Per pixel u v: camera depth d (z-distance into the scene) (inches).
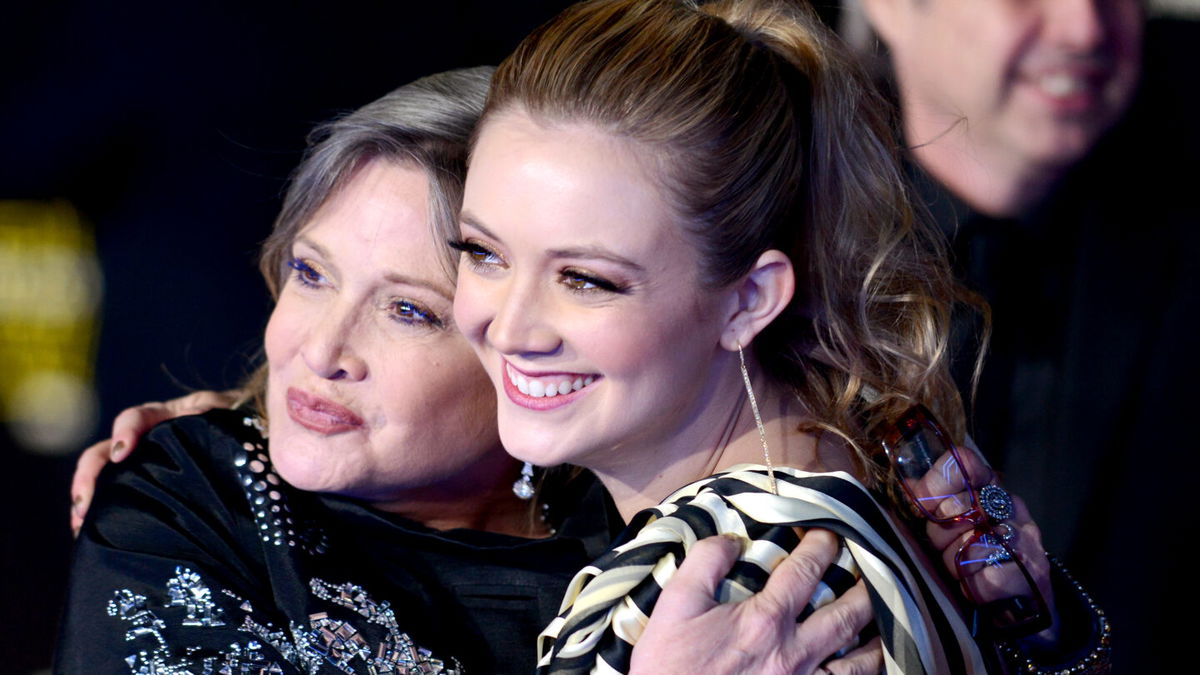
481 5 328.5
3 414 362.6
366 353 174.7
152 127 346.3
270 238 187.5
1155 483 245.3
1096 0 230.8
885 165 162.6
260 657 166.2
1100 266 242.2
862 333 162.1
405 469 179.9
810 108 153.6
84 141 346.0
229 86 343.0
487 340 151.7
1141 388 244.1
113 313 358.0
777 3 155.6
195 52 341.7
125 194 353.4
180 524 182.1
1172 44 233.3
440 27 331.6
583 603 137.5
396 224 171.0
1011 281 245.0
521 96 142.7
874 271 160.4
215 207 351.6
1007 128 237.9
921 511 159.6
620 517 183.3
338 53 339.3
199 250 353.1
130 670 163.9
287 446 180.1
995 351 246.7
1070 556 250.7
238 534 181.2
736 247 143.4
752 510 141.6
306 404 177.3
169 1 340.5
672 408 148.6
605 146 137.6
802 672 133.6
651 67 140.1
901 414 161.9
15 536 357.4
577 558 182.2
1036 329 245.6
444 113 173.9
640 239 137.7
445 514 193.3
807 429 157.6
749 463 155.0
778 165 146.5
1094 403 245.8
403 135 172.2
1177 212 239.3
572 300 141.7
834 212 157.8
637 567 138.1
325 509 184.9
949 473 158.7
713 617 132.4
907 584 140.2
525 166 139.4
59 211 351.6
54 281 356.5
